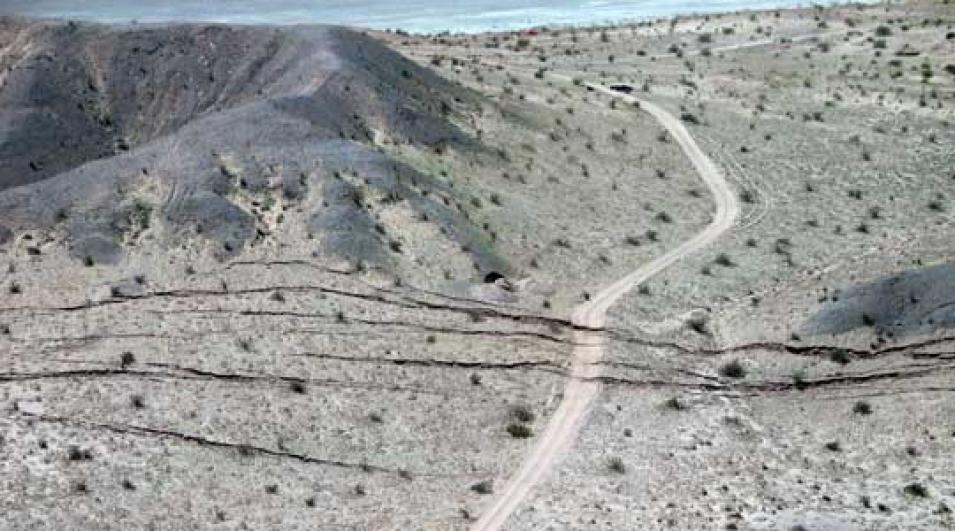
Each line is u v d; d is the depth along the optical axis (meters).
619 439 44.97
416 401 47.75
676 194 70.50
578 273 59.25
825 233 64.56
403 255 58.47
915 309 51.81
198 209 60.00
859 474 42.44
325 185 61.66
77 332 52.62
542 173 70.62
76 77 76.25
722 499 40.72
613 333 52.50
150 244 59.16
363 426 45.97
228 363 50.00
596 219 65.94
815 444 44.66
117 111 75.38
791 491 41.28
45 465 42.41
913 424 45.47
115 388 48.09
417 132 69.94
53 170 69.88
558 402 47.75
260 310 54.19
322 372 49.59
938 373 48.41
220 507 40.22
